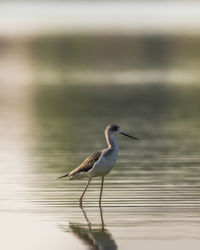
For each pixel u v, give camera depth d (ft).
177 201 54.19
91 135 86.22
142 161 70.18
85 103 114.01
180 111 104.99
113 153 55.31
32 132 89.10
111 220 49.93
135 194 56.59
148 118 98.84
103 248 44.55
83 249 44.52
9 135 87.10
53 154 74.64
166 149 76.64
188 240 45.44
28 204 54.13
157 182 60.54
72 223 49.70
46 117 101.45
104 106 110.63
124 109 107.55
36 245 45.42
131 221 49.55
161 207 52.65
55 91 127.75
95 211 52.26
